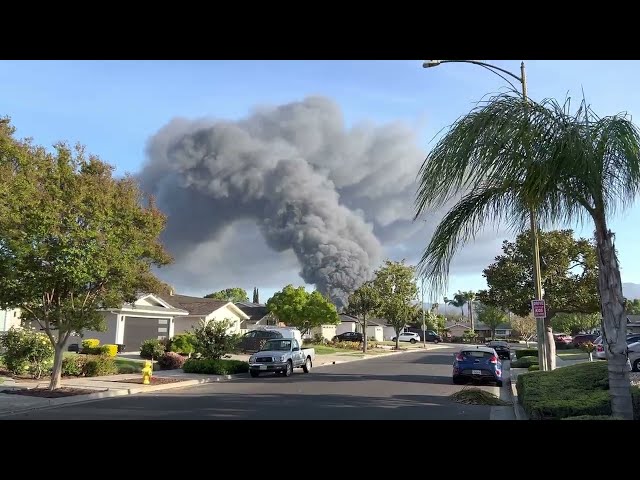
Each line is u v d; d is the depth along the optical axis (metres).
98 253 15.04
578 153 6.53
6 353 18.94
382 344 66.56
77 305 15.73
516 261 23.80
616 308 6.95
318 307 52.41
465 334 86.25
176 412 12.35
